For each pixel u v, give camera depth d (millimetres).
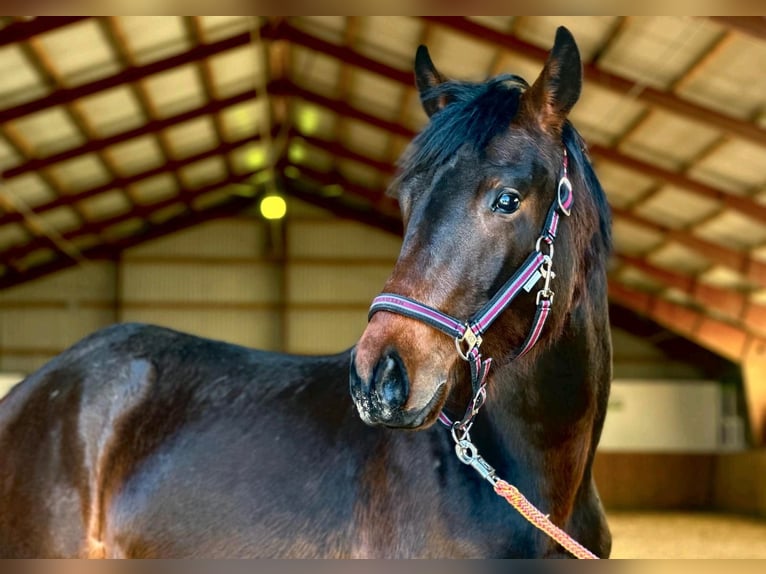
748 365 13117
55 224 13695
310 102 11516
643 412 14727
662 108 7918
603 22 7363
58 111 10102
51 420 2082
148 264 15039
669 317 13297
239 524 1916
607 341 1904
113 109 10609
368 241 15195
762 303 12250
